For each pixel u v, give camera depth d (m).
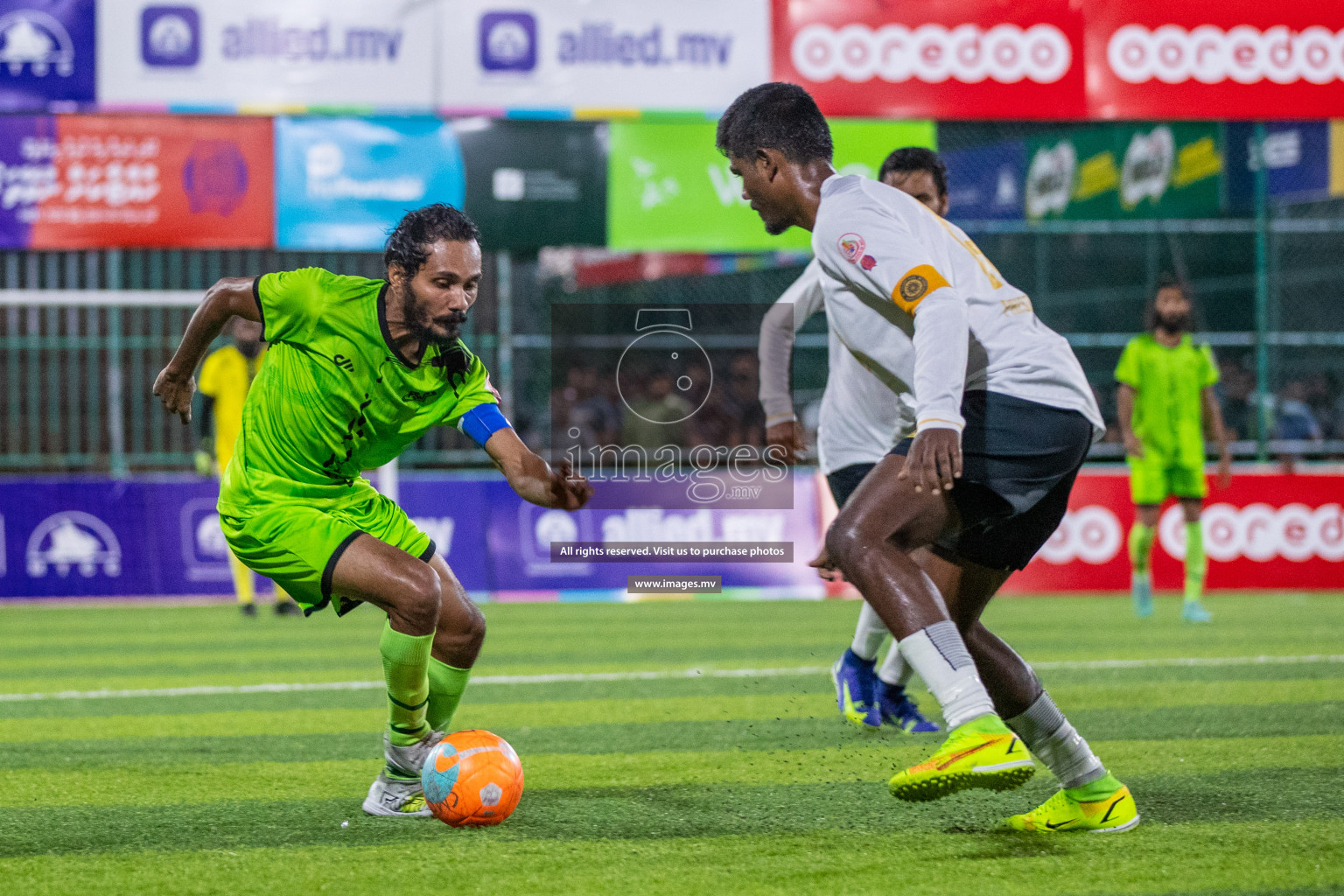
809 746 13.79
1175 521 34.53
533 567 34.41
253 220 32.38
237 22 31.78
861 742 14.02
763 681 19.36
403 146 32.59
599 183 33.03
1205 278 45.66
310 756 13.59
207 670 21.25
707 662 21.66
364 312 9.91
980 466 9.09
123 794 11.59
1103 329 45.31
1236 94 33.78
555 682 19.45
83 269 36.03
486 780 10.04
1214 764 12.48
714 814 10.55
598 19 32.38
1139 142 44.06
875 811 10.59
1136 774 11.97
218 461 28.36
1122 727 14.70
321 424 10.20
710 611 31.30
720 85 32.66
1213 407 27.73
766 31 32.62
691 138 33.19
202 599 34.47
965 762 8.30
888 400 14.07
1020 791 11.26
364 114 32.41
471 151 32.75
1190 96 33.69
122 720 16.11
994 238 43.66
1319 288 45.19
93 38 31.61
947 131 41.03
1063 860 8.91
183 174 32.16
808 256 33.66
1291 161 42.78
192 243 32.22
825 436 14.70
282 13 31.86
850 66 32.81
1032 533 9.60
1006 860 8.93
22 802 11.25
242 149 32.31
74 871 8.90
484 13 32.16
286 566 10.16
